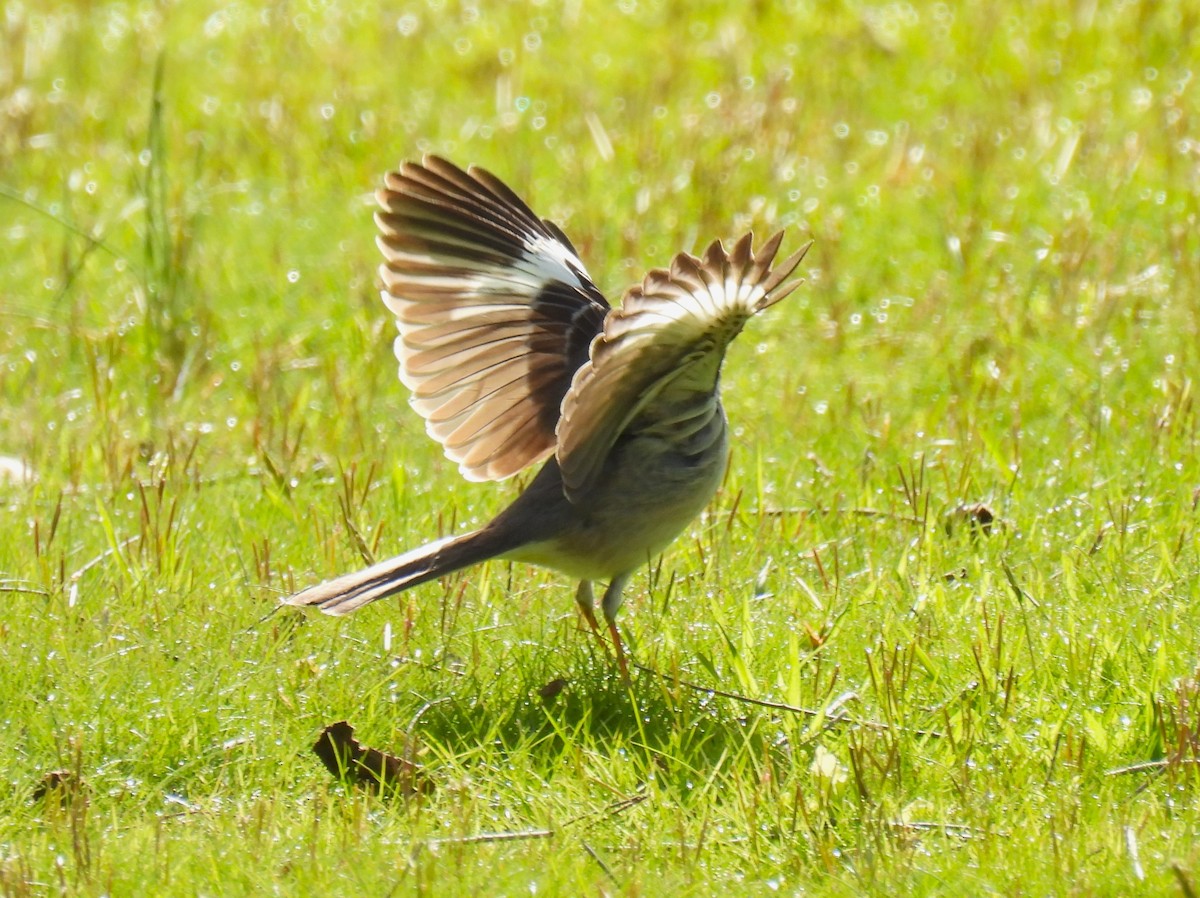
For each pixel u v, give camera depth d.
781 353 15.12
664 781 9.08
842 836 8.57
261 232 17.83
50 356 15.29
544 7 24.30
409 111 20.98
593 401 8.81
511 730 9.66
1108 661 9.87
